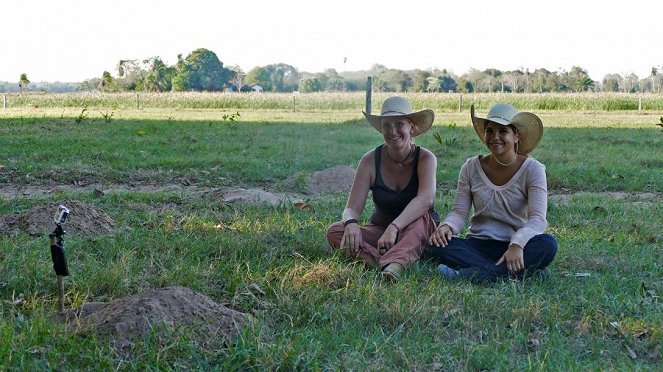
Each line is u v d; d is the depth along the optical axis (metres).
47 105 42.16
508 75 69.25
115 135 17.78
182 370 3.98
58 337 4.17
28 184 11.04
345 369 4.03
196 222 7.58
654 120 27.86
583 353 4.43
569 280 5.85
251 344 4.15
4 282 5.33
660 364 4.30
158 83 71.56
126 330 4.24
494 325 4.82
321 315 4.89
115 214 8.15
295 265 5.92
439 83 68.00
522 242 5.73
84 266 5.72
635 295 5.46
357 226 6.23
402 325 4.70
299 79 76.31
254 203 8.89
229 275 5.70
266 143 16.42
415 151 6.35
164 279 5.53
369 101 23.38
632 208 9.11
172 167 12.64
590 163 13.41
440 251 6.07
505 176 6.09
